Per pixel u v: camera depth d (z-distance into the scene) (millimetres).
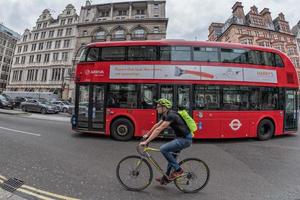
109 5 44375
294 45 45906
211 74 8898
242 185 4363
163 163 5750
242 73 9156
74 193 3754
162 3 42781
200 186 4000
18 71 56031
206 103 8797
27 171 4770
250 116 9195
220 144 8672
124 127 8930
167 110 3975
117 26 42250
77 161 5695
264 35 46688
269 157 6648
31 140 8156
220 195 3865
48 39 52438
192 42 9094
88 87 9312
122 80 9008
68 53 49219
